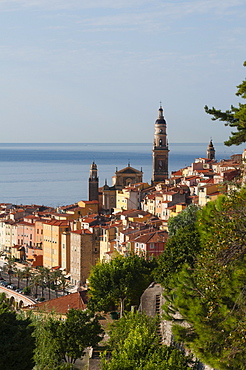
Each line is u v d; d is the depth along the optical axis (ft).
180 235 325.83
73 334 326.44
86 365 331.98
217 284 166.09
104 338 362.53
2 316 223.51
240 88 223.30
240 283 164.66
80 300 506.89
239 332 154.30
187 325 212.84
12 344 215.31
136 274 402.52
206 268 169.48
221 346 161.79
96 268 417.08
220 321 164.04
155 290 340.39
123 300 396.57
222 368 158.20
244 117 214.90
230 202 179.63
